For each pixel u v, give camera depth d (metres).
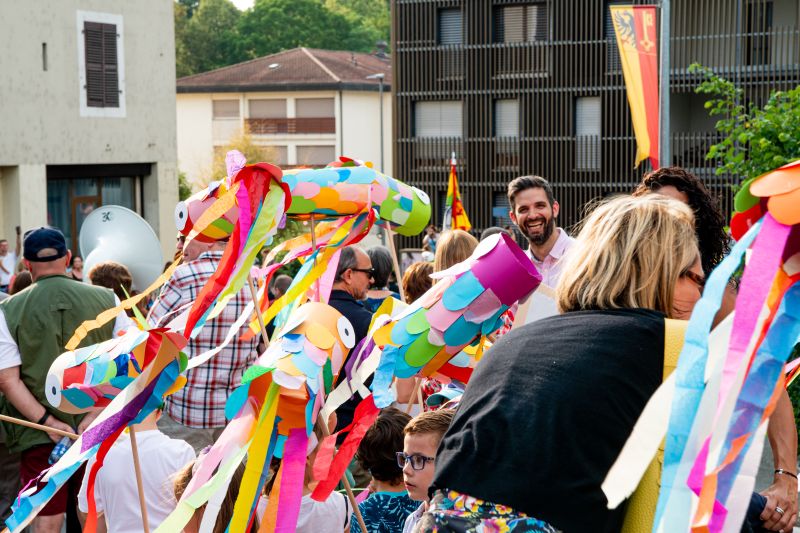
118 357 3.76
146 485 4.51
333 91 52.25
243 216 3.46
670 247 2.41
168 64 25.39
